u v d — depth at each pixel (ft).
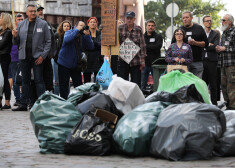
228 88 56.03
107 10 54.44
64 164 25.44
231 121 28.53
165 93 31.96
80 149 28.48
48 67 60.08
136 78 55.47
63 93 54.65
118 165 25.02
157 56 70.90
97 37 63.82
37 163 25.82
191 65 54.90
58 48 60.13
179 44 52.06
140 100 32.99
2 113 56.44
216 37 63.26
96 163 25.73
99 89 37.47
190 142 25.85
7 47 62.23
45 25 57.88
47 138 29.40
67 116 30.12
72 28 54.19
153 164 25.11
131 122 28.27
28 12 57.62
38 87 57.88
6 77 62.80
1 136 37.22
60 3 170.60
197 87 37.37
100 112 29.48
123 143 27.61
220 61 56.54
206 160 26.03
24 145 32.94
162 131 26.68
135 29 54.85
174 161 25.85
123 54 54.80
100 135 28.50
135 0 111.75
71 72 55.11
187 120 26.27
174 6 101.09
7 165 25.26
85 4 179.32
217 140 27.53
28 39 57.62
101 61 66.54
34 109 30.37
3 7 149.18
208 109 26.81
